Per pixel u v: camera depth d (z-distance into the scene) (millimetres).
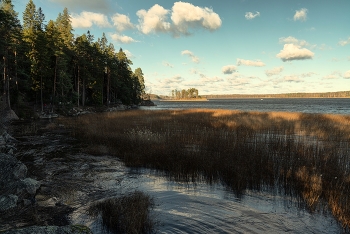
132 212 5035
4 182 6387
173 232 4680
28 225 4797
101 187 7246
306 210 5680
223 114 30641
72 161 10227
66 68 36750
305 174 7383
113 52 62812
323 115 27344
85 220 5117
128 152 11078
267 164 8617
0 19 25109
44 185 7156
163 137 13422
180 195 6637
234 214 5473
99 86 47688
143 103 89875
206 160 9211
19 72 29906
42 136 16359
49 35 34469
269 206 5910
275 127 18750
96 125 19453
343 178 7172
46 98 36500
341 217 5066
